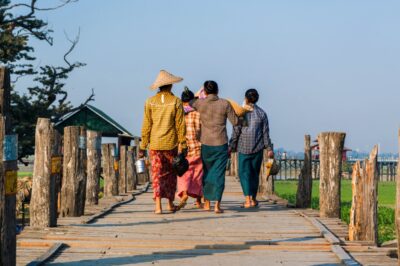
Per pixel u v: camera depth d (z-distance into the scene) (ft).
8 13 174.81
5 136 22.36
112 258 30.91
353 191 38.22
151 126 46.44
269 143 53.36
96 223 42.19
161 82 45.73
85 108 183.01
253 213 49.11
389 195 118.93
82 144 47.78
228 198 67.15
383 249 33.37
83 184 47.67
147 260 30.58
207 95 48.62
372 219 37.81
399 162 23.25
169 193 47.67
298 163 194.59
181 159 45.42
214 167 48.34
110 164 71.97
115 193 72.02
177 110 45.78
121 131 184.85
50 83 179.93
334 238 35.37
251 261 30.58
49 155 39.73
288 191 121.08
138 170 76.33
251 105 53.26
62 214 47.16
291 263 30.12
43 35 181.47
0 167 22.44
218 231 39.06
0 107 22.41
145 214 47.60
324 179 47.83
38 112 173.99
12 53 168.86
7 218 22.77
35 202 39.73
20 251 32.30
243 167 53.47
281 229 40.27
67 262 29.89
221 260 30.76
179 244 33.86
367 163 38.24
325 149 47.93
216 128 48.24
